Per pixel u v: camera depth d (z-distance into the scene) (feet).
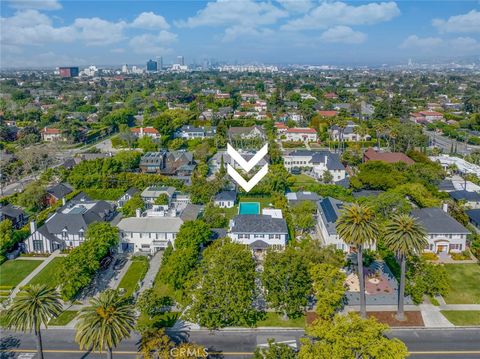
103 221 355.56
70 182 473.26
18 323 186.19
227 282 226.58
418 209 353.51
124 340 224.33
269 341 187.21
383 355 161.58
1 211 374.43
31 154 547.49
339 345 165.07
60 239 331.57
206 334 227.81
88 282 262.06
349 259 302.45
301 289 232.53
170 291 270.05
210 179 508.53
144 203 406.62
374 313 244.83
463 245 317.01
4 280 285.43
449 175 509.35
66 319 243.40
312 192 433.48
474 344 217.56
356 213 224.12
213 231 336.70
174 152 607.78
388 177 437.17
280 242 318.04
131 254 322.75
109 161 504.84
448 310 247.29
